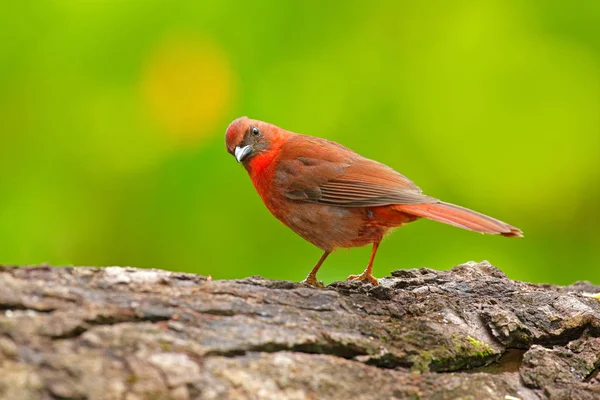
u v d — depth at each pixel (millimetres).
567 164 13344
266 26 12852
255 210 12320
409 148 13055
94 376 5762
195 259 12266
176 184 12391
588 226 13383
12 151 12398
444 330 7688
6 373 5555
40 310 6070
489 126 13078
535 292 8734
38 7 12555
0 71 12438
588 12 13328
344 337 6992
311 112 12828
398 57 13188
